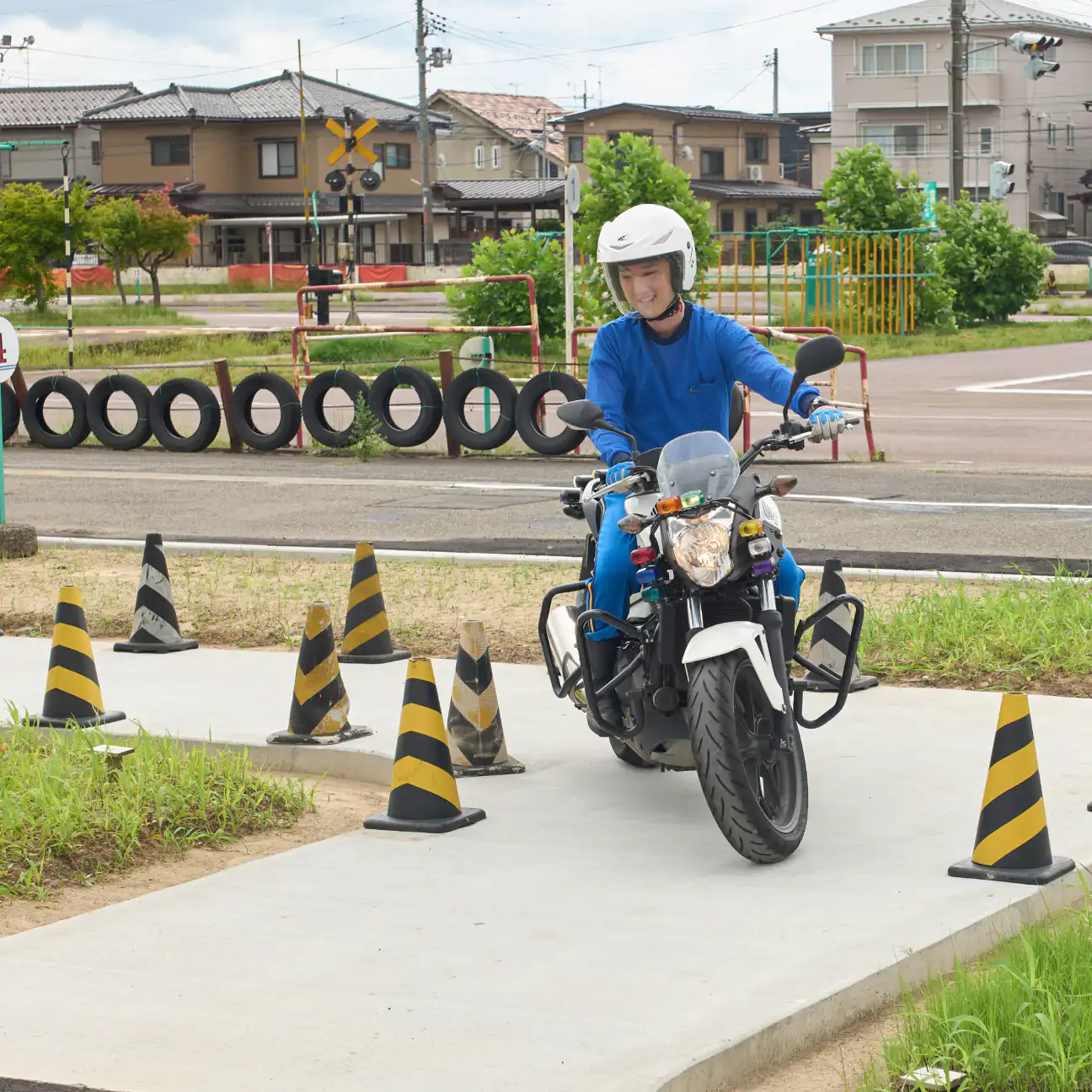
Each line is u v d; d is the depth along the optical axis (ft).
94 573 47.47
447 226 346.74
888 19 342.03
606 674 24.11
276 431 80.84
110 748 26.40
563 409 23.57
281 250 325.21
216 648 38.17
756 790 22.65
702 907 20.58
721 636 21.65
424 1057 16.38
